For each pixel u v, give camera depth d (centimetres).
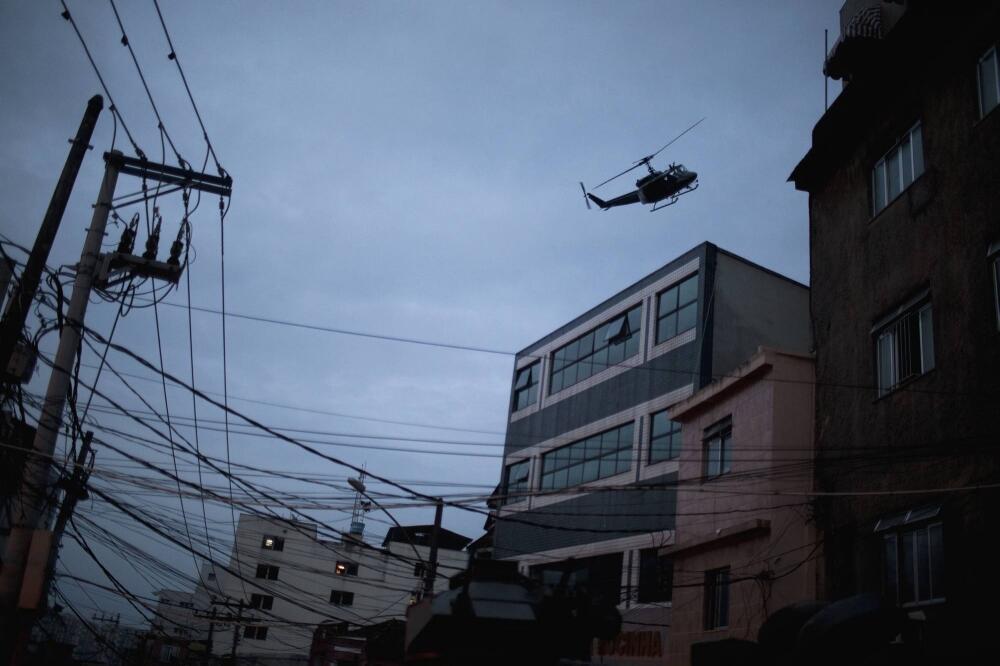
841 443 1659
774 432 1766
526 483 3122
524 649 1210
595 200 2992
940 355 1412
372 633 2595
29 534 1226
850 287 1734
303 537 6162
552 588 1251
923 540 1356
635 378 2775
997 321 1302
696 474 2059
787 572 1645
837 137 1841
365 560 6175
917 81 1622
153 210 1466
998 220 1338
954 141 1486
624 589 2441
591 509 2733
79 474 1537
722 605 1838
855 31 1778
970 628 1209
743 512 1817
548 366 3266
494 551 3136
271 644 5841
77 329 1338
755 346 2614
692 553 1973
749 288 2684
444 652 1204
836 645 1161
